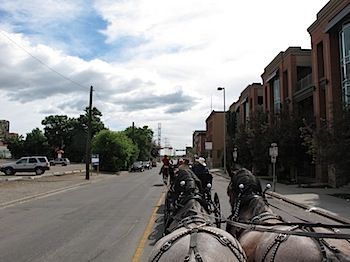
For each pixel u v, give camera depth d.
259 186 5.50
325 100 30.48
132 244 9.09
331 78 28.36
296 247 3.12
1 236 10.29
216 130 88.38
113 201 18.53
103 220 12.74
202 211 4.79
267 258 3.35
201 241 3.19
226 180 38.41
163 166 27.52
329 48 28.69
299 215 14.79
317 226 3.57
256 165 38.84
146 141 107.62
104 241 9.50
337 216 13.88
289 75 37.88
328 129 20.73
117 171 55.09
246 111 62.19
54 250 8.60
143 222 12.23
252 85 56.66
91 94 39.31
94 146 55.09
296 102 34.34
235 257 3.13
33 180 33.78
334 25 27.17
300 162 31.61
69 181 32.91
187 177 5.47
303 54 37.69
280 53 40.16
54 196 21.33
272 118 34.41
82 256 8.04
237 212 5.25
